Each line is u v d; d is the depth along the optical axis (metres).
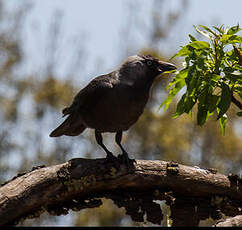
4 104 30.81
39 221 25.20
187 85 8.91
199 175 9.45
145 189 9.49
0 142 29.27
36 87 31.03
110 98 11.54
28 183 8.77
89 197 9.37
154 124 27.91
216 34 9.22
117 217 25.48
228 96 8.97
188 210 9.50
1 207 8.48
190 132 27.41
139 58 12.15
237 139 26.95
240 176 9.59
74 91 29.61
